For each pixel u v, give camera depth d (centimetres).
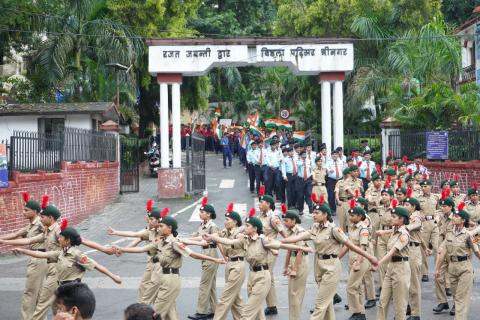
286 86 4525
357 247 1080
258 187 2834
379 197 1661
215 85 4847
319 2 3744
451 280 1133
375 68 3309
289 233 1164
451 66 2862
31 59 3056
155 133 4656
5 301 1298
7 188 1761
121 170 2997
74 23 2942
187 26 4900
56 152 2166
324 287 1071
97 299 1308
